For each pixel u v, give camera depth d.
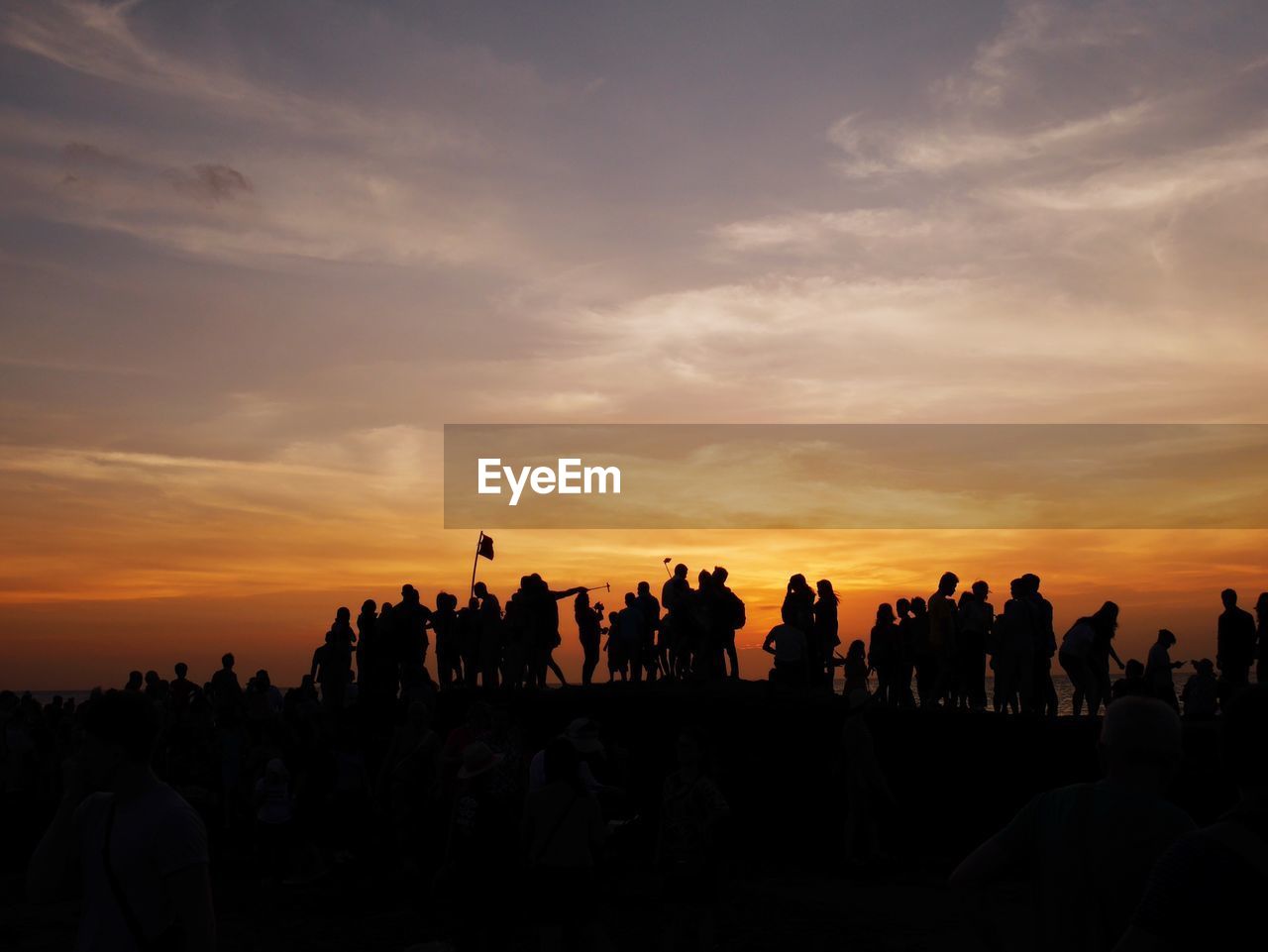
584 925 8.51
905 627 21.09
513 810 9.58
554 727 19.78
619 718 19.61
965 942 3.91
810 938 11.78
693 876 8.63
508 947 10.31
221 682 22.00
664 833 8.84
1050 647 19.64
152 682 22.56
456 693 21.64
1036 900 3.73
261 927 12.95
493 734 11.88
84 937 4.15
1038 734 18.19
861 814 16.02
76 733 21.56
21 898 15.99
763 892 14.41
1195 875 2.81
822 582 21.91
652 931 12.26
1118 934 3.55
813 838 17.58
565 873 8.48
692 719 19.31
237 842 19.83
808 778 18.23
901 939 11.67
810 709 19.17
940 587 20.61
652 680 23.41
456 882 9.38
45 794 22.75
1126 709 3.79
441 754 12.28
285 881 15.68
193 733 22.23
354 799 16.02
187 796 19.72
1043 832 3.76
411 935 12.34
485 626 22.41
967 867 3.90
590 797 8.72
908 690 21.14
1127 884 3.54
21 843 20.50
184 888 4.11
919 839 17.64
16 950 12.66
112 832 4.19
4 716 22.72
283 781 15.93
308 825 16.12
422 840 13.75
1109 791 3.73
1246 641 19.31
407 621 21.72
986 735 18.47
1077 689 19.38
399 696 21.22
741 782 18.25
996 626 19.66
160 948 4.11
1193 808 15.75
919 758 18.44
